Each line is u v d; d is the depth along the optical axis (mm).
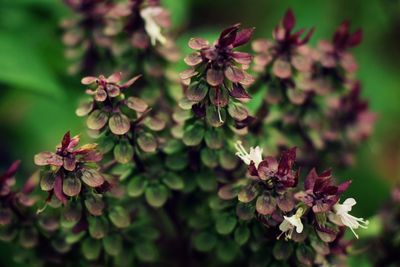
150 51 281
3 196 256
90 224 252
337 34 284
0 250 321
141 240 267
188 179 261
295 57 267
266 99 267
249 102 267
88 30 295
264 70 268
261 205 235
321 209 232
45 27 337
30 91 326
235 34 233
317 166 293
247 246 260
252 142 267
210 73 234
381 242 283
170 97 281
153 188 259
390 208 287
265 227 244
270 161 240
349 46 286
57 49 328
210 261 278
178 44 327
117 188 252
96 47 295
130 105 243
